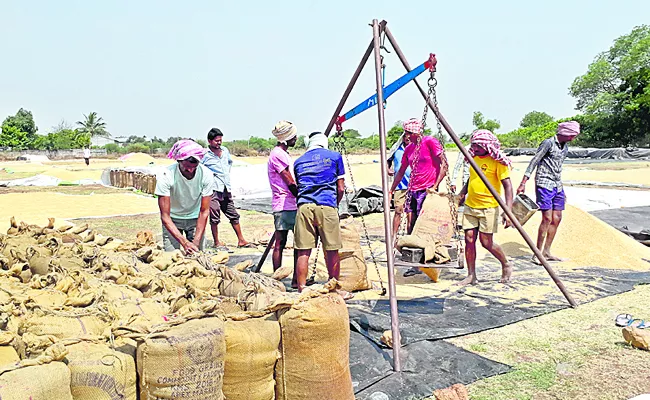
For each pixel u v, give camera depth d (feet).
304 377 12.92
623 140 213.87
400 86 22.59
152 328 11.34
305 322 12.86
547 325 20.51
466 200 26.11
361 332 19.12
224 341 11.90
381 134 19.72
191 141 21.62
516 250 33.01
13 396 9.18
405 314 21.12
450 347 17.97
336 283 13.89
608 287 25.29
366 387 15.34
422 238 24.75
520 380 15.90
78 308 12.99
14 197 63.36
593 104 222.28
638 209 53.31
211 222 34.96
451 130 23.68
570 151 160.56
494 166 25.23
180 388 11.09
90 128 360.48
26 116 334.24
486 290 24.94
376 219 45.78
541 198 29.76
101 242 21.40
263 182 79.05
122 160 173.37
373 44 21.02
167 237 22.40
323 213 22.24
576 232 33.53
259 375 12.60
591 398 14.83
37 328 11.50
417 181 28.71
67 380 10.09
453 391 14.35
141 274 15.96
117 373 10.66
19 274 16.34
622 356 17.54
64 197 65.16
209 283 16.15
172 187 21.99
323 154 22.58
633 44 222.07
